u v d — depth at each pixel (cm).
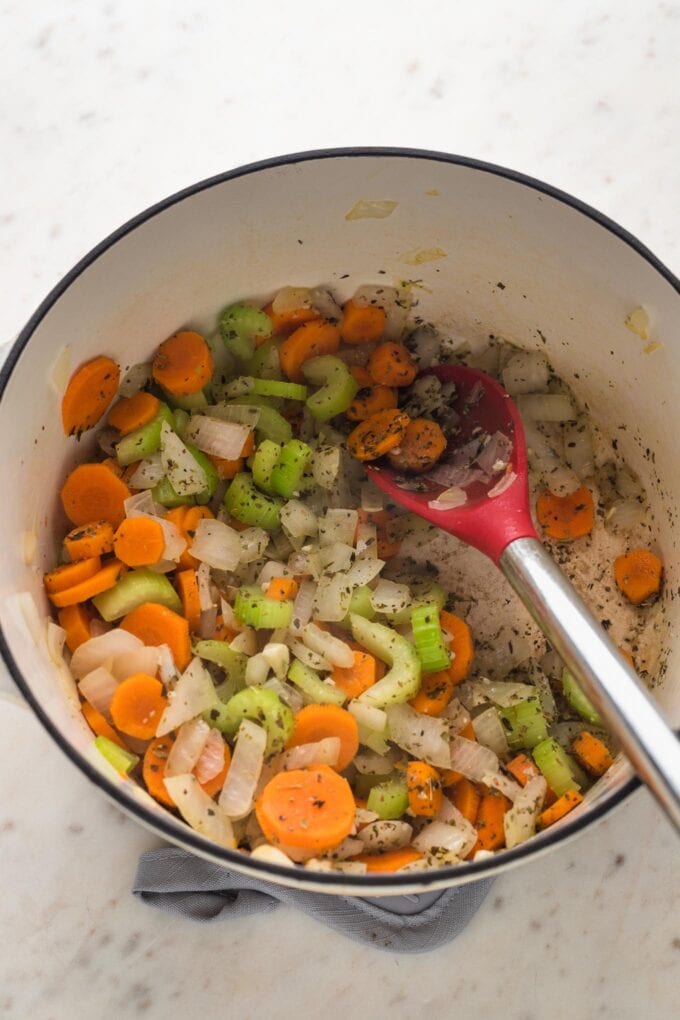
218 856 54
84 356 65
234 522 69
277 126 75
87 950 66
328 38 77
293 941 66
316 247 67
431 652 65
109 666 64
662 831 67
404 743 65
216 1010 65
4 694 57
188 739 63
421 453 68
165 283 66
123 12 77
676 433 66
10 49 77
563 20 77
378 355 70
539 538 67
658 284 63
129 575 65
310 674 65
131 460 67
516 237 66
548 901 66
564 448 70
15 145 75
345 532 68
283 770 63
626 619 68
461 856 63
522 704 66
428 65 77
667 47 77
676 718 62
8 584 61
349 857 62
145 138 75
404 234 67
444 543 70
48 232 74
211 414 69
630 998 65
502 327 70
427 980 65
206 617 66
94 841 67
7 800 67
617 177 75
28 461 63
